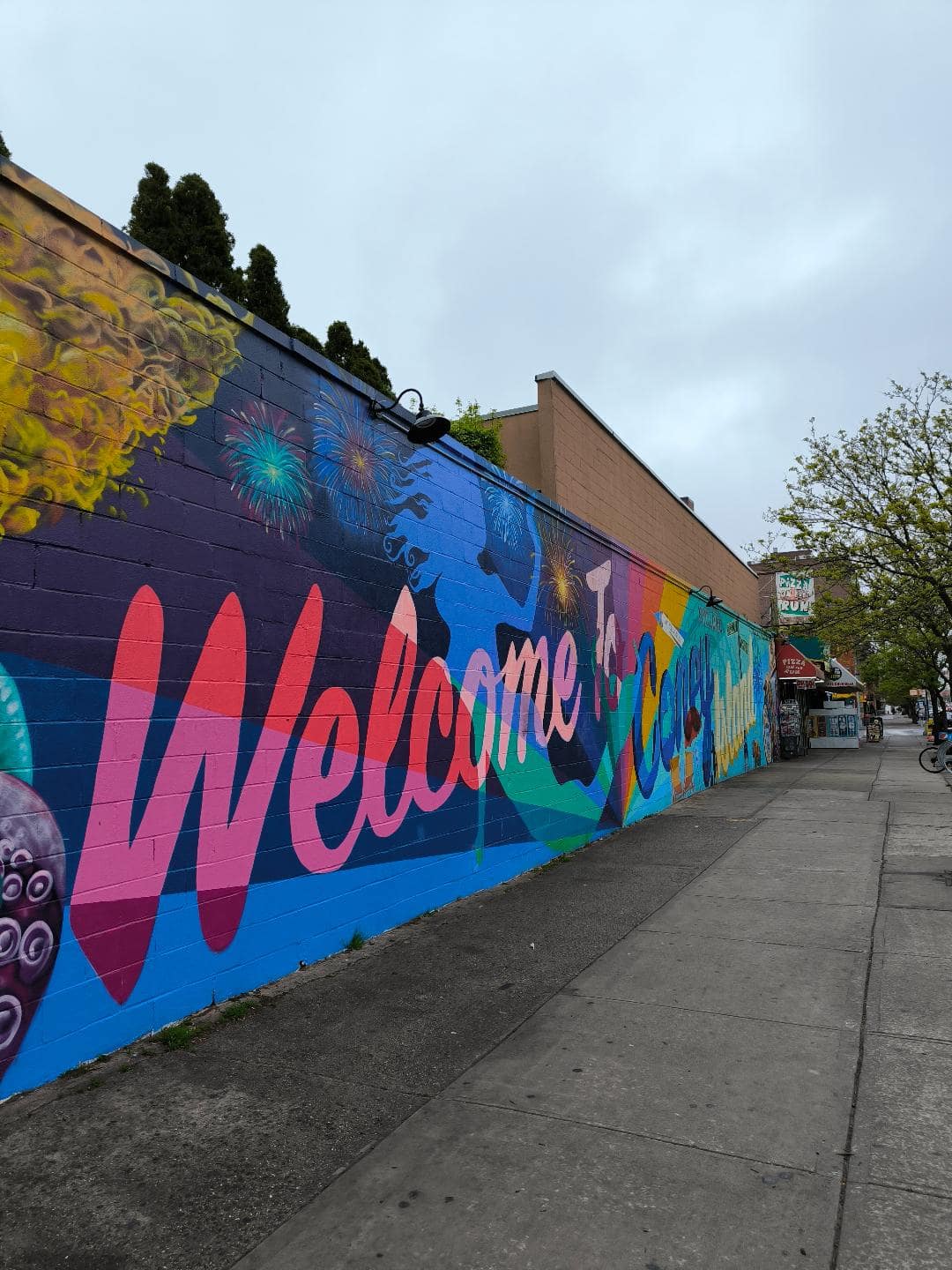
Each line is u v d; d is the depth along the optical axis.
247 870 4.70
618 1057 3.81
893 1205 2.65
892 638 23.11
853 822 10.83
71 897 3.66
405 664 6.31
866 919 6.02
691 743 14.84
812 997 4.51
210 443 4.56
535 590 8.68
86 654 3.77
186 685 4.32
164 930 4.14
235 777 4.63
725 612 18.17
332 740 5.46
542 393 10.95
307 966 5.13
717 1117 3.24
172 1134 3.12
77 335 3.80
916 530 20.17
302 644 5.21
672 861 8.48
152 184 10.53
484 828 7.41
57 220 3.74
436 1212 2.65
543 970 5.05
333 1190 2.77
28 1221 2.60
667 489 15.91
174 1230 2.56
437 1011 4.39
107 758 3.85
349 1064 3.74
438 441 6.89
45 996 3.53
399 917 6.11
